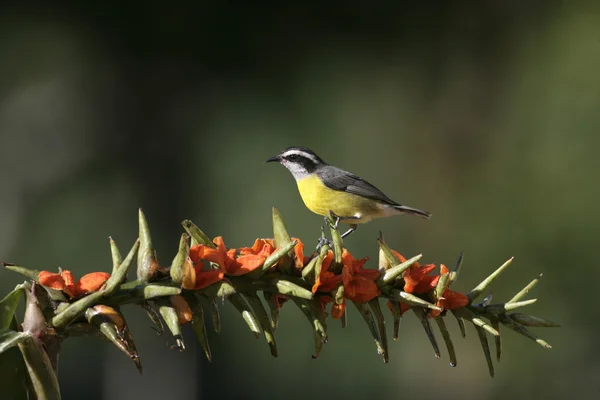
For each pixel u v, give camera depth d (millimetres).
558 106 17562
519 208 16875
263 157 18641
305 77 19125
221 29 18859
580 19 18078
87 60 18938
